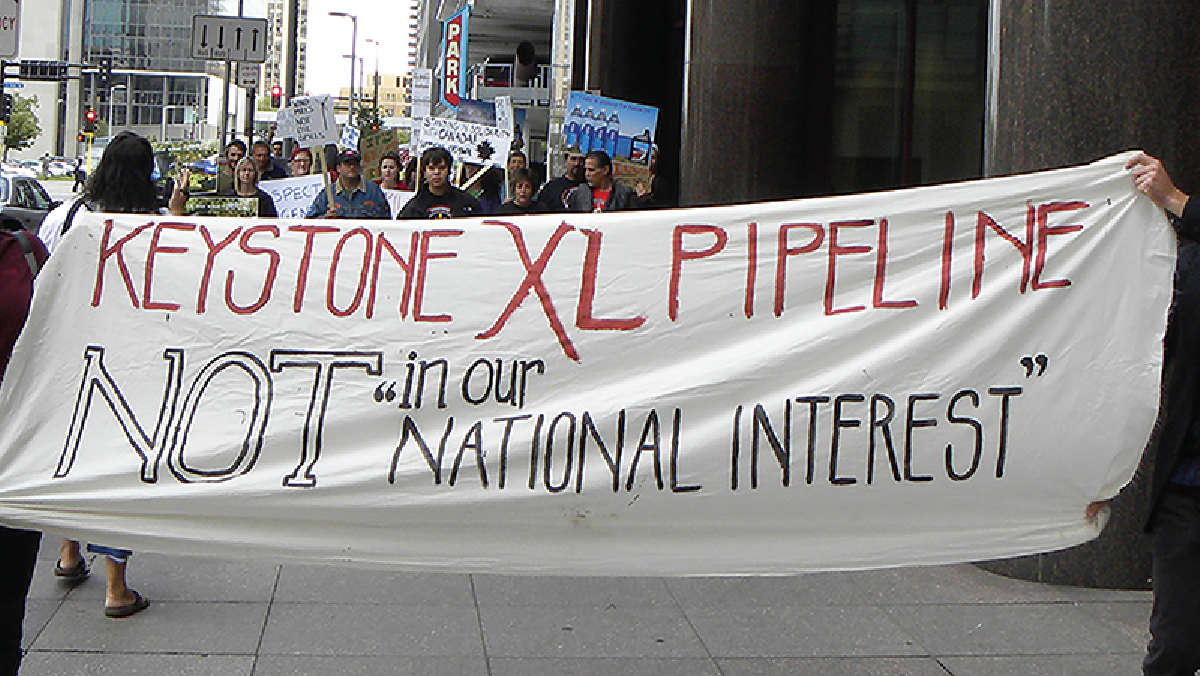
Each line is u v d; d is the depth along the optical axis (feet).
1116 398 13.55
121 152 17.13
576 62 71.67
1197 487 12.32
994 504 13.70
